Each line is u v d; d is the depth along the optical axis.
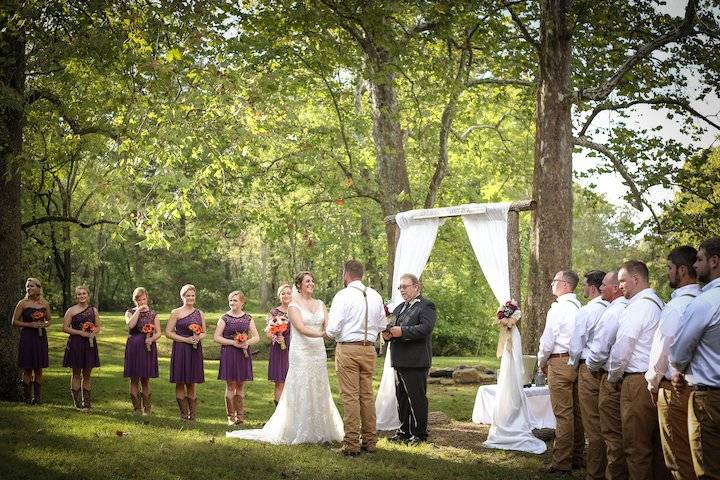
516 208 10.01
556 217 12.11
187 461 6.56
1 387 10.70
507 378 8.67
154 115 10.96
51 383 13.14
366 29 13.68
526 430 8.54
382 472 6.60
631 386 5.62
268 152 18.69
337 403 12.26
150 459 6.54
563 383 7.06
